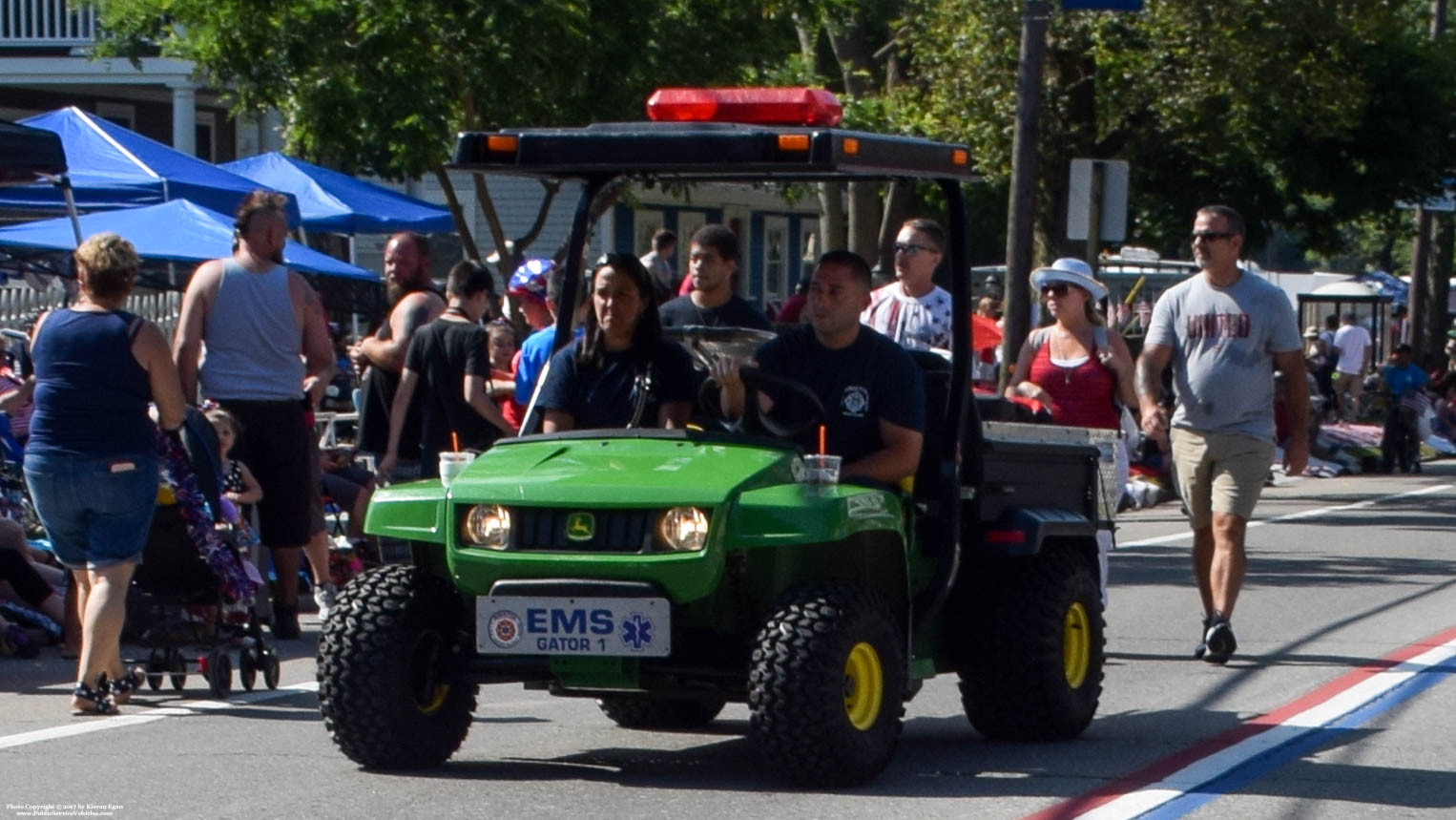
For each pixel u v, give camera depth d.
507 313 35.25
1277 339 21.17
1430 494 50.09
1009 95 52.41
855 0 37.72
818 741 13.80
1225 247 21.14
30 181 26.58
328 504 28.62
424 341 23.64
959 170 15.57
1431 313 87.31
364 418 25.28
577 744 16.72
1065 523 16.53
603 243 65.31
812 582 14.17
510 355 26.69
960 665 16.58
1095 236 35.88
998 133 53.06
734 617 14.55
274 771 15.22
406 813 13.70
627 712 17.56
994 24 51.62
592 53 32.50
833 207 48.38
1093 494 17.58
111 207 35.34
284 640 22.95
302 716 18.02
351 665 14.59
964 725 17.92
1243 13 50.91
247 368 21.84
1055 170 54.88
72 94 61.38
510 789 14.53
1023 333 34.47
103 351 17.42
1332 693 19.55
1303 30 51.81
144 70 55.62
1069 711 16.61
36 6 56.75
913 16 55.47
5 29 56.69
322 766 15.45
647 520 13.65
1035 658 16.27
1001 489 16.30
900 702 14.55
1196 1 50.34
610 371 15.84
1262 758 16.11
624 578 13.67
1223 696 19.52
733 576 14.25
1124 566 32.47
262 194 22.20
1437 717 18.22
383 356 24.81
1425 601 27.59
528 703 19.08
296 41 32.81
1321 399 59.84
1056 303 22.03
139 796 14.32
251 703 18.80
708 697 14.40
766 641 13.77
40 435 17.55
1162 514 43.88
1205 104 53.81
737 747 16.52
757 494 13.72
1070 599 16.56
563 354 15.95
